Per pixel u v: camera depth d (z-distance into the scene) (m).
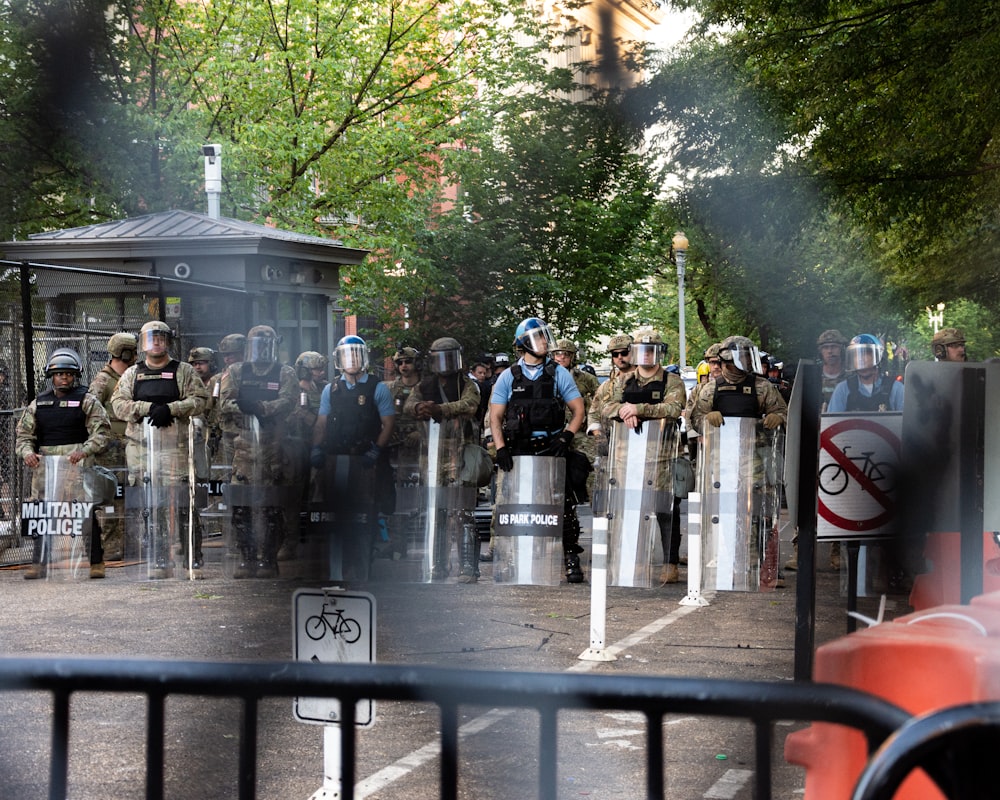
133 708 6.81
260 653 8.26
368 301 25.73
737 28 18.66
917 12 17.78
